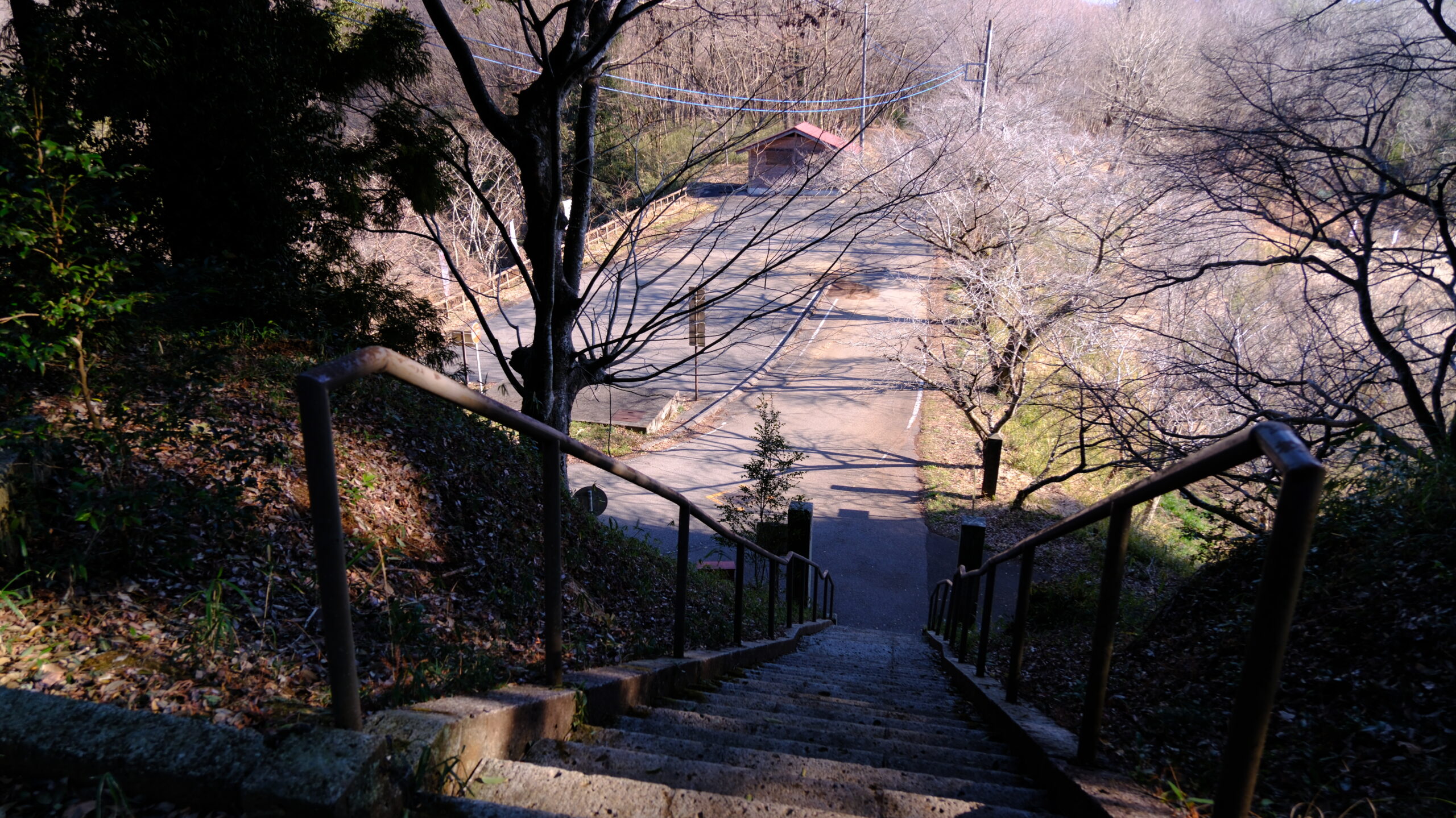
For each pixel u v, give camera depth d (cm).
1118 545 247
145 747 167
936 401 2411
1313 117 850
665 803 216
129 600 286
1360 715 313
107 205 491
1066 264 1803
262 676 258
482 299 3069
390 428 604
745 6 891
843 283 3238
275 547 369
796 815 215
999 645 874
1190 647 479
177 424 386
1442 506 455
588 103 982
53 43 557
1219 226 963
